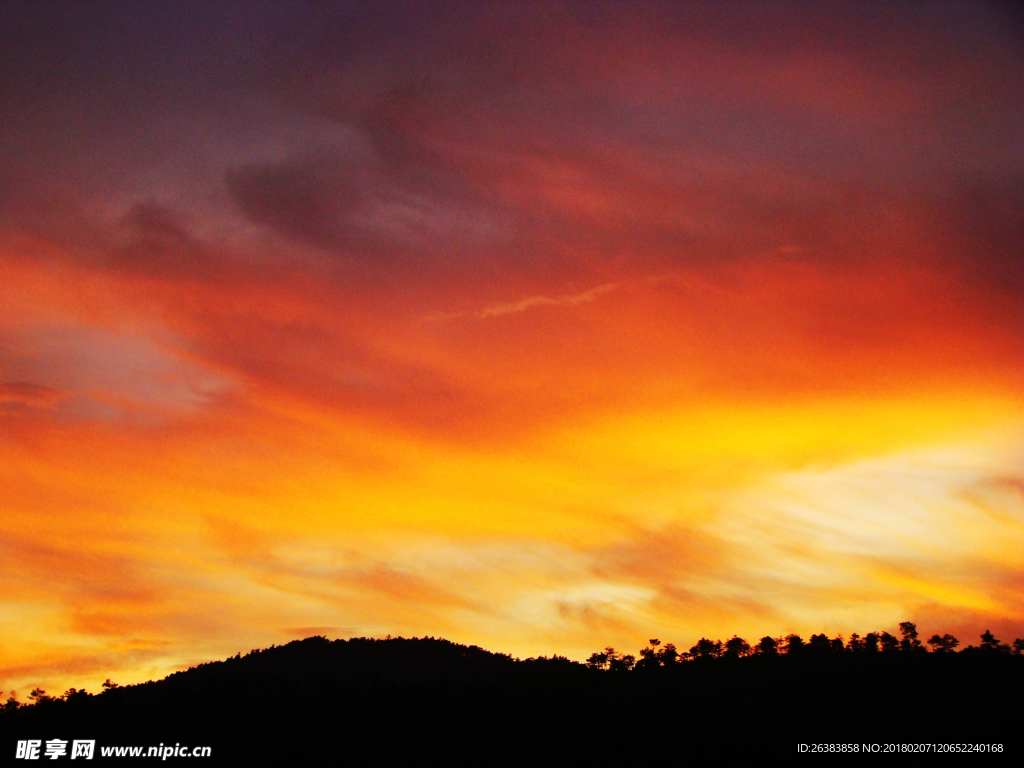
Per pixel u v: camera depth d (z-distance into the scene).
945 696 80.81
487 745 74.44
